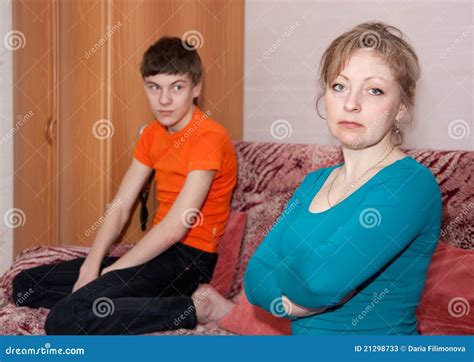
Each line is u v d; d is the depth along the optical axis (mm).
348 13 2592
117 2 2436
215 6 2779
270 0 2838
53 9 2594
